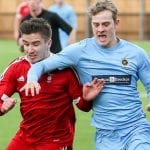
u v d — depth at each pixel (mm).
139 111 13875
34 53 13594
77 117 24422
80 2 70812
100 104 13875
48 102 13703
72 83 13875
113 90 13805
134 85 13945
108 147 13742
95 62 13891
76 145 19969
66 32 25844
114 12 13758
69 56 13828
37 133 13758
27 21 13664
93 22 13773
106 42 13797
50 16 25469
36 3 25359
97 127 13914
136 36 70125
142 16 65875
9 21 72312
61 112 13820
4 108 13273
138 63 13953
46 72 13695
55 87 13734
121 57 13883
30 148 13805
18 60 13953
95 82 13727
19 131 13977
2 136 21234
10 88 13938
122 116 13750
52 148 13727
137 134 13523
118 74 13820
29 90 13328
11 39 71812
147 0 70312
